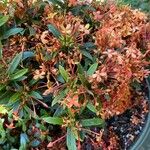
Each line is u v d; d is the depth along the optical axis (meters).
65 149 0.36
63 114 0.35
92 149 0.37
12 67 0.35
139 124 0.40
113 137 0.38
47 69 0.36
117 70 0.35
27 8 0.39
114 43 0.37
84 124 0.35
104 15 0.42
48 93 0.35
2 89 0.36
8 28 0.38
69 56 0.36
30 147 0.35
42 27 0.39
